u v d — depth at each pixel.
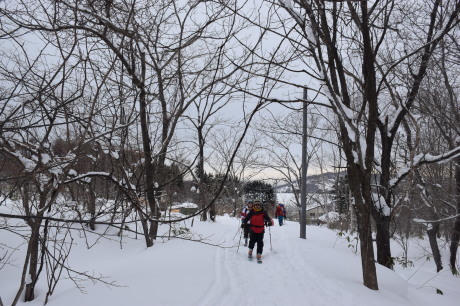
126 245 9.40
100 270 7.14
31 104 3.93
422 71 8.70
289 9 5.25
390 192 9.30
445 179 13.73
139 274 6.50
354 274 7.80
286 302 5.72
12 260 7.10
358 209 6.70
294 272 7.77
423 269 12.64
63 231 8.98
